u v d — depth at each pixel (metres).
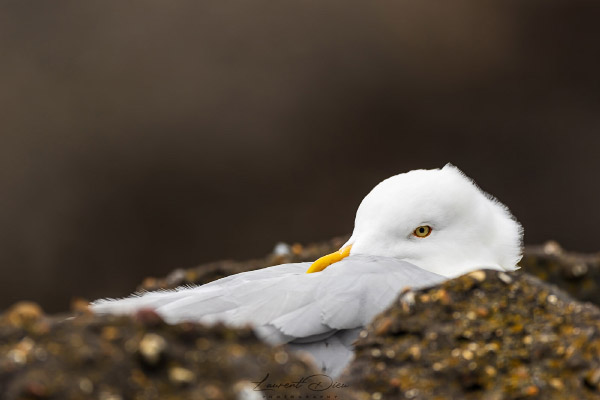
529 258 5.84
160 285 5.80
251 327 5.30
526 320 5.35
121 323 5.29
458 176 5.53
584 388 5.31
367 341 5.35
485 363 5.33
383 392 5.32
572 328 5.34
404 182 5.52
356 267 5.41
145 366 5.27
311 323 5.37
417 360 5.34
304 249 5.88
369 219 5.51
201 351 5.28
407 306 5.36
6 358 5.26
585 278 5.82
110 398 5.25
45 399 5.25
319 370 5.35
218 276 5.81
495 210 5.56
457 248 5.51
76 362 5.26
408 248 5.51
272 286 5.39
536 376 5.32
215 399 5.26
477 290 5.37
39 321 5.28
